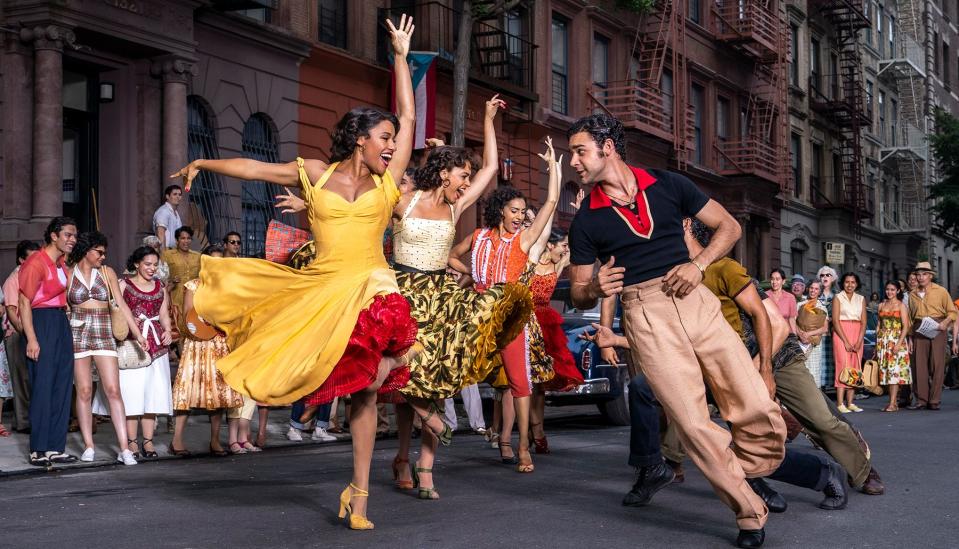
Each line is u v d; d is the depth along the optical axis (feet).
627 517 18.56
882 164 153.07
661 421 22.33
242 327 17.70
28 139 43.52
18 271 33.12
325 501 20.54
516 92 72.38
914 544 16.17
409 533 16.97
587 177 16.11
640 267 15.87
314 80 58.95
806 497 20.66
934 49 176.04
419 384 19.20
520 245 26.07
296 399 16.15
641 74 92.73
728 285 17.63
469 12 54.90
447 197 20.56
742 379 15.71
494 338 19.21
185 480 24.14
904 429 36.37
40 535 17.12
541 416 29.50
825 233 129.70
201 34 51.70
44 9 42.63
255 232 55.62
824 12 131.34
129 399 28.55
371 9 63.05
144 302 28.99
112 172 48.21
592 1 85.71
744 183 104.73
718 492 15.78
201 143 52.37
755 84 113.09
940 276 173.17
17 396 34.22
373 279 16.39
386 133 17.06
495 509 19.49
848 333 46.52
